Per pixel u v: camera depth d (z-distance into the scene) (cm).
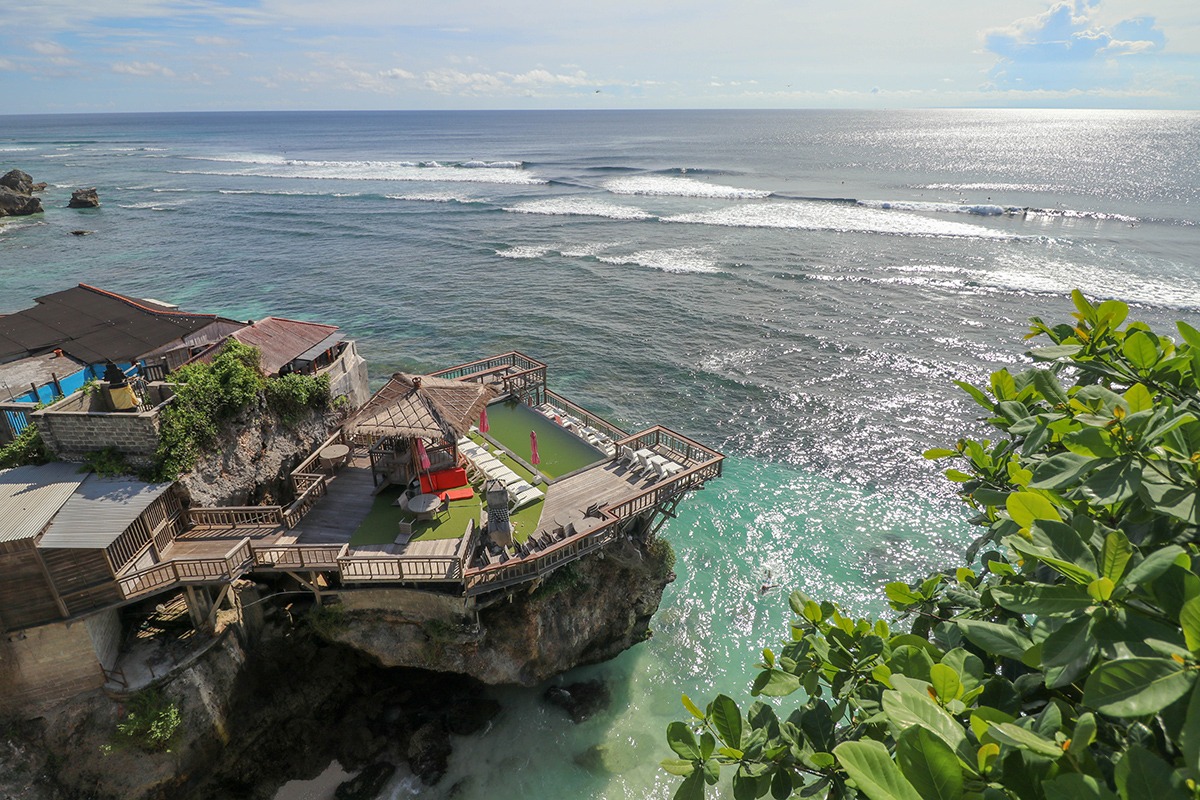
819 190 11169
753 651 2391
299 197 11194
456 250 7612
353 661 1942
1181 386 623
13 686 1503
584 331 5156
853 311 5453
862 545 2917
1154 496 487
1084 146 19212
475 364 2889
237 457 2031
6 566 1431
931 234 7869
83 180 13475
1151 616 431
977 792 423
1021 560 666
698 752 680
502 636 1873
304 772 1783
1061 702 516
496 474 2206
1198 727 349
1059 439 661
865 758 428
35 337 2508
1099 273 6122
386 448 2175
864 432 3744
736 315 5438
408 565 1720
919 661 599
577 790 1828
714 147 19612
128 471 1748
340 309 5656
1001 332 4928
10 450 1780
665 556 2281
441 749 1870
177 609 1781
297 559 1736
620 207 9925
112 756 1542
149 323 2642
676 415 3938
